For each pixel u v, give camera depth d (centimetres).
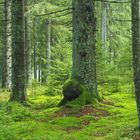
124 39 3359
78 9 1656
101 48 2392
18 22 1808
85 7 1650
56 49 2745
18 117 1456
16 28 1808
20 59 1809
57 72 2438
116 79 2366
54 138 1098
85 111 1511
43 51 4388
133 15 1052
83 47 1652
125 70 2358
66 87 1641
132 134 1065
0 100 1920
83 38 1652
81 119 1401
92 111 1509
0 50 3966
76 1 1661
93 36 1675
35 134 1170
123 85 2381
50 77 2452
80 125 1327
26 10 2855
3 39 3450
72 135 1151
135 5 1048
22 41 1816
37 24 3900
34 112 1636
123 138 1037
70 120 1386
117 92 2372
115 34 3491
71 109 1545
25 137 1135
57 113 1525
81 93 1623
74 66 1673
